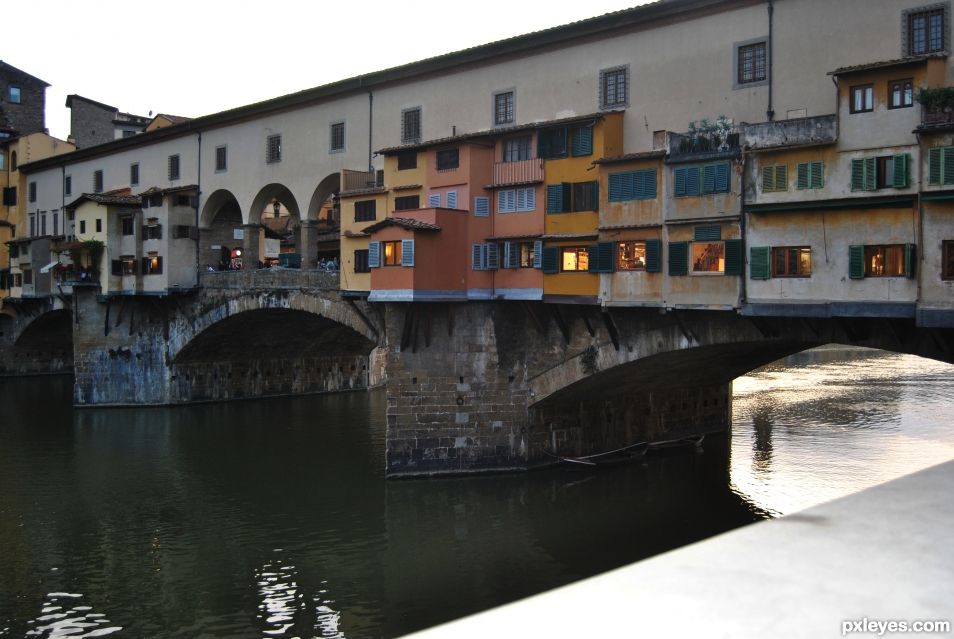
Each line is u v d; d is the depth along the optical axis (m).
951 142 20.77
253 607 21.58
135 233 51.00
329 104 41.06
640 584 2.51
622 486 31.38
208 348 52.03
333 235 55.25
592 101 30.81
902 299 21.80
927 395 55.50
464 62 34.59
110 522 28.55
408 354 31.73
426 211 31.17
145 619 20.97
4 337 70.06
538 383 31.72
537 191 30.75
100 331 52.81
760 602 2.36
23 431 44.78
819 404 51.34
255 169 45.47
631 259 27.69
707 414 40.62
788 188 23.75
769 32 26.25
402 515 28.22
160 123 61.69
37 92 83.81
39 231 67.06
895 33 23.75
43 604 21.92
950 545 2.86
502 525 27.17
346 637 19.88
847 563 2.70
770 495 30.03
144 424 46.53
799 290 23.62
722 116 27.03
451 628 2.21
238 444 40.84
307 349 57.03
